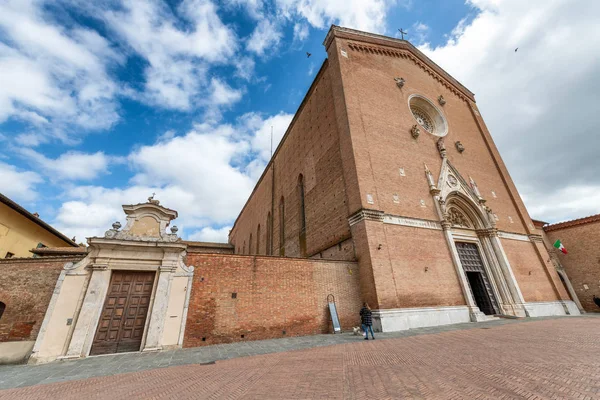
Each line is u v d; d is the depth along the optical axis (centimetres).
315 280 1491
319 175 2306
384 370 640
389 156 1945
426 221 1844
